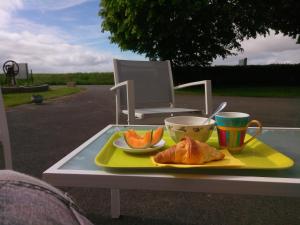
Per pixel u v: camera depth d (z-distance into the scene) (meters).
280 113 5.89
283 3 13.20
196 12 11.70
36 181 0.44
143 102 3.09
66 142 3.71
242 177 0.82
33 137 3.99
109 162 0.96
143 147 1.06
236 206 1.95
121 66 3.07
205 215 1.84
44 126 4.79
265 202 2.00
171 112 2.57
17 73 12.41
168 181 0.82
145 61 3.24
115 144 1.14
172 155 0.87
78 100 8.96
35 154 3.17
